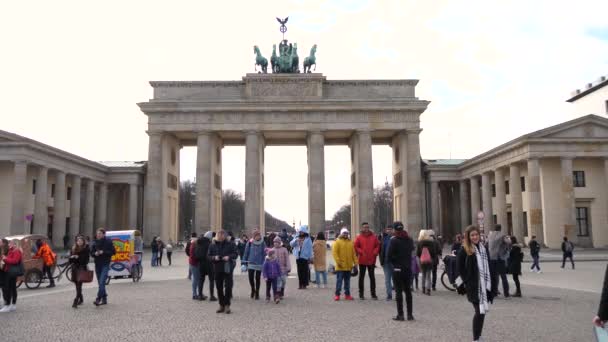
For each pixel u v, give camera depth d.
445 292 32.91
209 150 104.62
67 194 109.50
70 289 36.84
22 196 80.50
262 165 111.50
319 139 105.00
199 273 30.08
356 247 29.41
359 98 106.88
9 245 26.84
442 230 125.31
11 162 89.56
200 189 103.31
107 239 27.91
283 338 18.62
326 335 19.09
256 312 24.84
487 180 102.94
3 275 26.12
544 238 90.00
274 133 109.69
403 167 108.88
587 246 89.88
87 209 105.06
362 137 105.06
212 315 24.03
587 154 86.12
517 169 92.25
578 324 21.05
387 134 114.31
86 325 21.67
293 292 33.22
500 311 24.47
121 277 41.09
